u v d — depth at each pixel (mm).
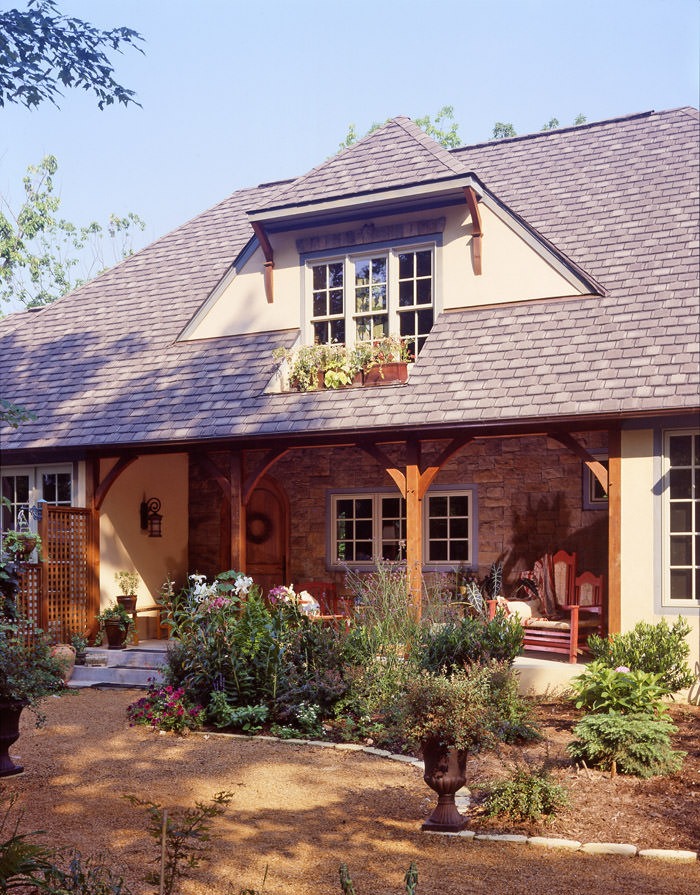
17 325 18688
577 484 14953
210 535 17141
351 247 14656
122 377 15711
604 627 12852
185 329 15961
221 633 10945
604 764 8133
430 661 10695
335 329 14828
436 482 15938
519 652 11258
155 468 16469
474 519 15594
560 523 15016
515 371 12508
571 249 14047
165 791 7832
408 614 11852
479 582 15398
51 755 9094
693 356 11586
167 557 16656
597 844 6406
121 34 9781
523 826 6871
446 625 11180
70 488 15359
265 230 15102
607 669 8844
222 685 10531
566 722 10094
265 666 10406
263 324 15281
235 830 6781
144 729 10281
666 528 11398
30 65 9625
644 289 12875
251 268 15484
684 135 15547
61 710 11477
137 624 15727
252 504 17125
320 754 9164
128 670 13547
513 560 15281
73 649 13766
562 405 11641
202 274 17719
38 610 13938
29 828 6688
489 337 13258
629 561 11523
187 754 9148
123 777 8281
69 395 15766
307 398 13711
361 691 10266
